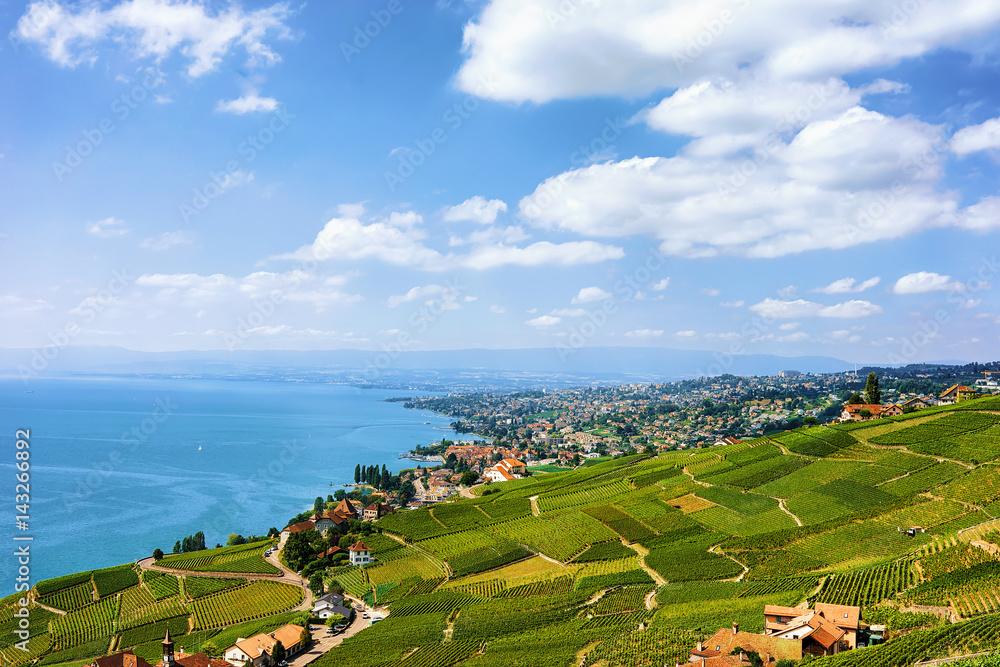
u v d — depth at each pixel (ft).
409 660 284.00
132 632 366.02
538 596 359.25
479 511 572.51
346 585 428.97
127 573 467.93
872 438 538.88
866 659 200.64
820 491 458.50
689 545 413.39
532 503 573.33
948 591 259.60
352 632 353.51
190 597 424.46
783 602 283.79
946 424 533.55
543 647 270.67
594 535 461.37
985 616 221.25
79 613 399.65
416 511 588.50
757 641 228.02
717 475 542.16
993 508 361.51
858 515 396.78
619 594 341.00
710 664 214.69
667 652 243.19
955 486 408.05
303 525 552.41
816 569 340.80
